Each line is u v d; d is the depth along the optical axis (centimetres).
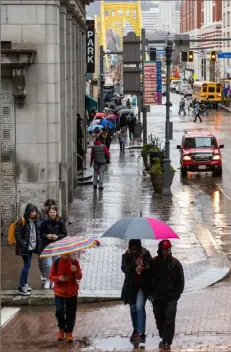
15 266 3042
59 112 3775
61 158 4006
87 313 2480
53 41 3625
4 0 3588
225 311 2420
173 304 1942
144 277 2025
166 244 1941
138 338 2048
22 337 2184
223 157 7538
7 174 3678
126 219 2019
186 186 5675
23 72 3559
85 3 6438
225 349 1897
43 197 3691
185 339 2056
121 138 7906
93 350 1991
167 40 4894
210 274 2964
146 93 6969
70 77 4791
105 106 14262
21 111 3647
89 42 9106
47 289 2691
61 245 2056
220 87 16775
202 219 4291
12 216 3688
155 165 5138
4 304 2603
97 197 4994
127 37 6266
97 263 3116
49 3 3597
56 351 1998
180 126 11731
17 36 3622
